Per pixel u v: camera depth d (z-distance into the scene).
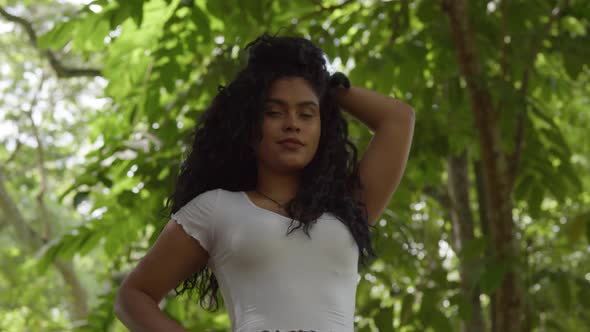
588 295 5.39
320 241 1.98
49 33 4.46
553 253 6.04
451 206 7.13
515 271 4.96
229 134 2.14
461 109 5.77
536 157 5.66
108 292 6.24
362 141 5.47
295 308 1.92
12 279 14.01
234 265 1.98
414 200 7.05
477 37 5.50
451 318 6.50
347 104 2.30
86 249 5.58
